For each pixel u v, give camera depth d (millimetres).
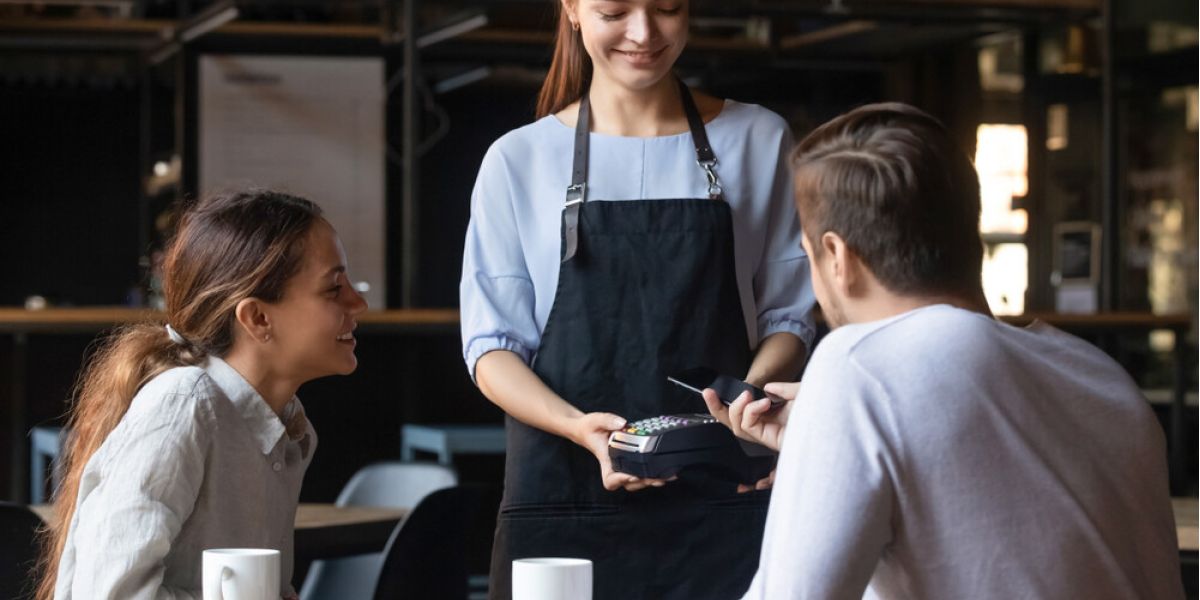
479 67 8227
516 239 2004
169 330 1792
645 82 1936
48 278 9305
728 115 2035
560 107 2074
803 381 1241
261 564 1397
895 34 7410
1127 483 1246
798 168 1311
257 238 1737
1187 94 7676
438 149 8945
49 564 1785
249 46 7492
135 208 9359
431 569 2656
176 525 1646
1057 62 7590
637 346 1924
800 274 2014
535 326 1994
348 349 1801
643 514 1927
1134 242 7770
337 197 7617
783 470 1211
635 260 1934
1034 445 1201
